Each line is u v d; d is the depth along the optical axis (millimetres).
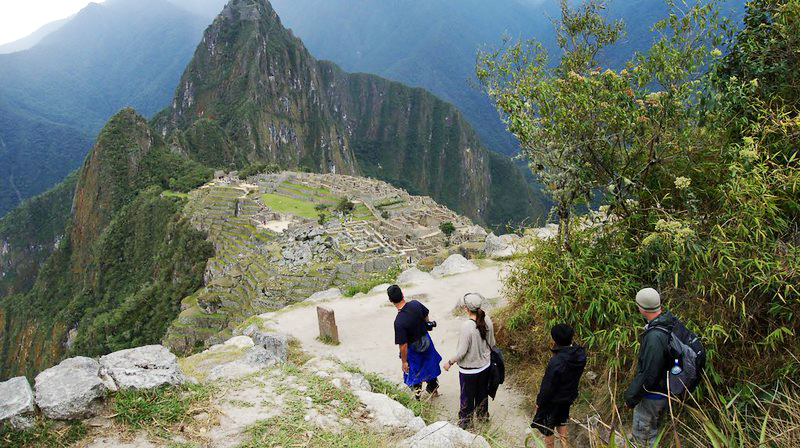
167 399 4406
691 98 5613
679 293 5449
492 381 5582
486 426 5367
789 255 4660
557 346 4855
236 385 4957
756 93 5941
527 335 7020
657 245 5508
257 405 4562
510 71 6523
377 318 9516
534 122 6238
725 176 5621
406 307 6121
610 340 5535
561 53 6961
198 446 3885
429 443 4109
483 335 5484
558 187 6371
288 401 4672
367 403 4832
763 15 6152
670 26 5680
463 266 11914
